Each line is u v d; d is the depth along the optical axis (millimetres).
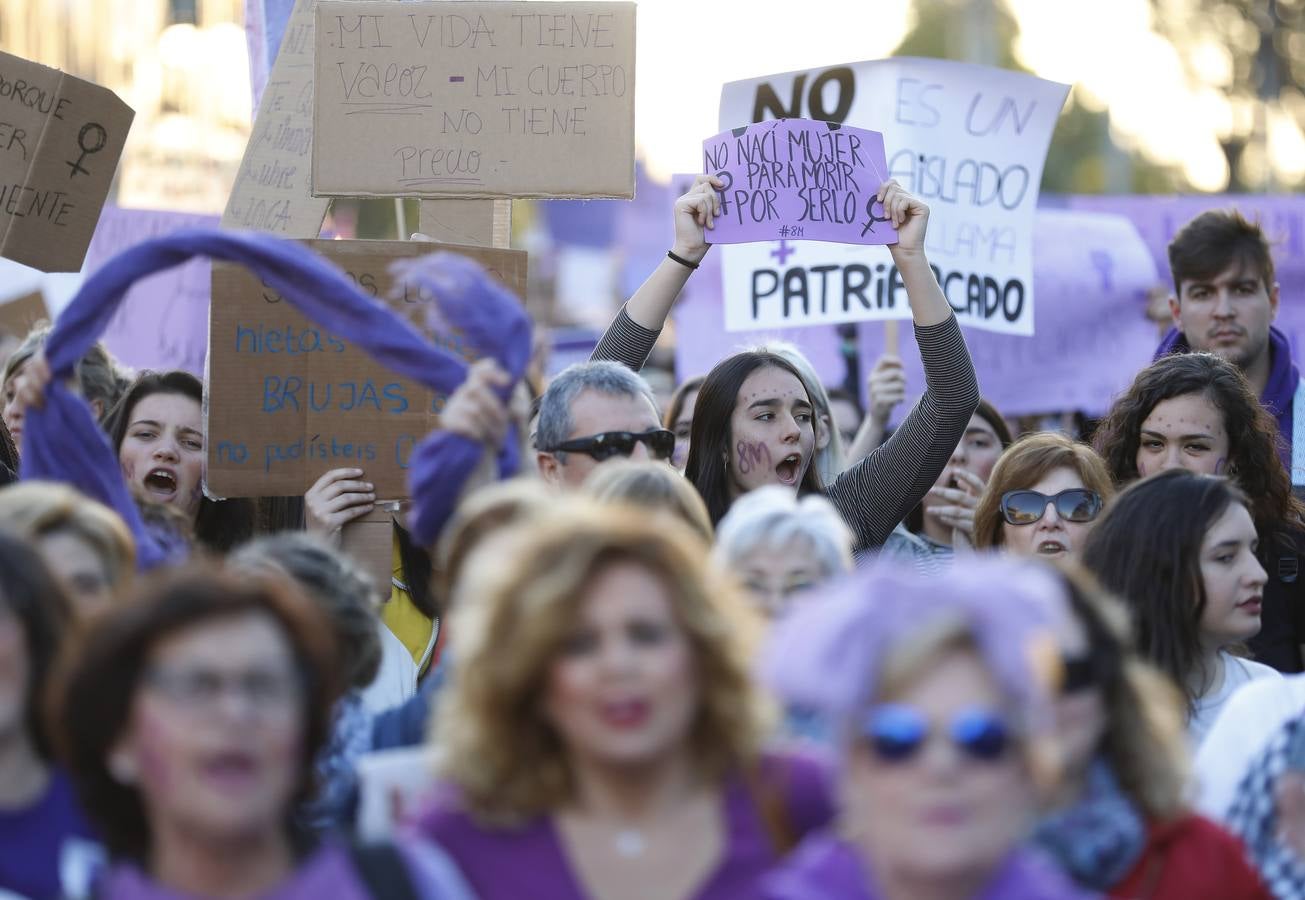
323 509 13438
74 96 15375
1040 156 20047
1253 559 11352
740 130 15688
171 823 6926
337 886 7043
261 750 6840
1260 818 9164
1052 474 14273
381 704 12656
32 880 7805
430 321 11273
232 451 13680
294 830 7344
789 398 15328
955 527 17250
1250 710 9492
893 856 6242
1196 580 11156
